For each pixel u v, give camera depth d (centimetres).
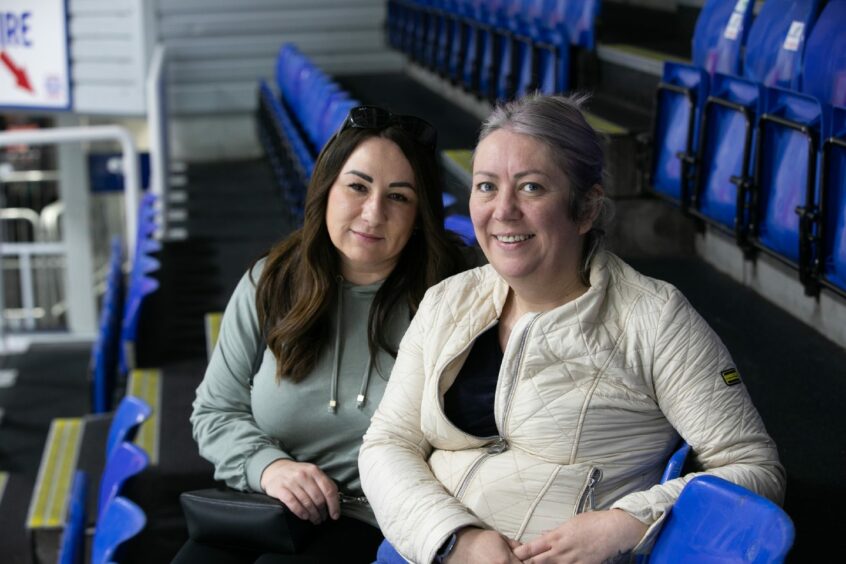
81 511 324
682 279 365
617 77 490
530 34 508
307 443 205
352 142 197
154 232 568
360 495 204
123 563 253
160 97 728
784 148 302
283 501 192
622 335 154
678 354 151
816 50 315
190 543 199
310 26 893
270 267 207
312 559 191
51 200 1000
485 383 164
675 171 371
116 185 943
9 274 991
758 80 353
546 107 154
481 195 157
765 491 146
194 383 420
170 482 330
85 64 739
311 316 199
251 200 720
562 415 154
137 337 441
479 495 158
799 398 264
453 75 653
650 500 146
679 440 160
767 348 298
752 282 351
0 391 742
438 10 682
